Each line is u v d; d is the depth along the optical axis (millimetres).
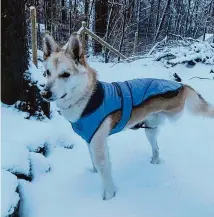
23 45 1391
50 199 998
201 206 965
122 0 4383
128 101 986
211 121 1565
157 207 963
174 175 1116
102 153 971
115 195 1018
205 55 2617
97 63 2977
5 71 1388
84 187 1059
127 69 2617
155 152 1185
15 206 854
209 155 1246
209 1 6066
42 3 4211
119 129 1028
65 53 904
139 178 1103
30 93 1409
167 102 1066
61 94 893
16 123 1314
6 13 1310
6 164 1000
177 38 4227
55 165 1177
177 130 1471
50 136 1302
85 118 934
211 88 2107
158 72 2516
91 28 4488
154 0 5832
